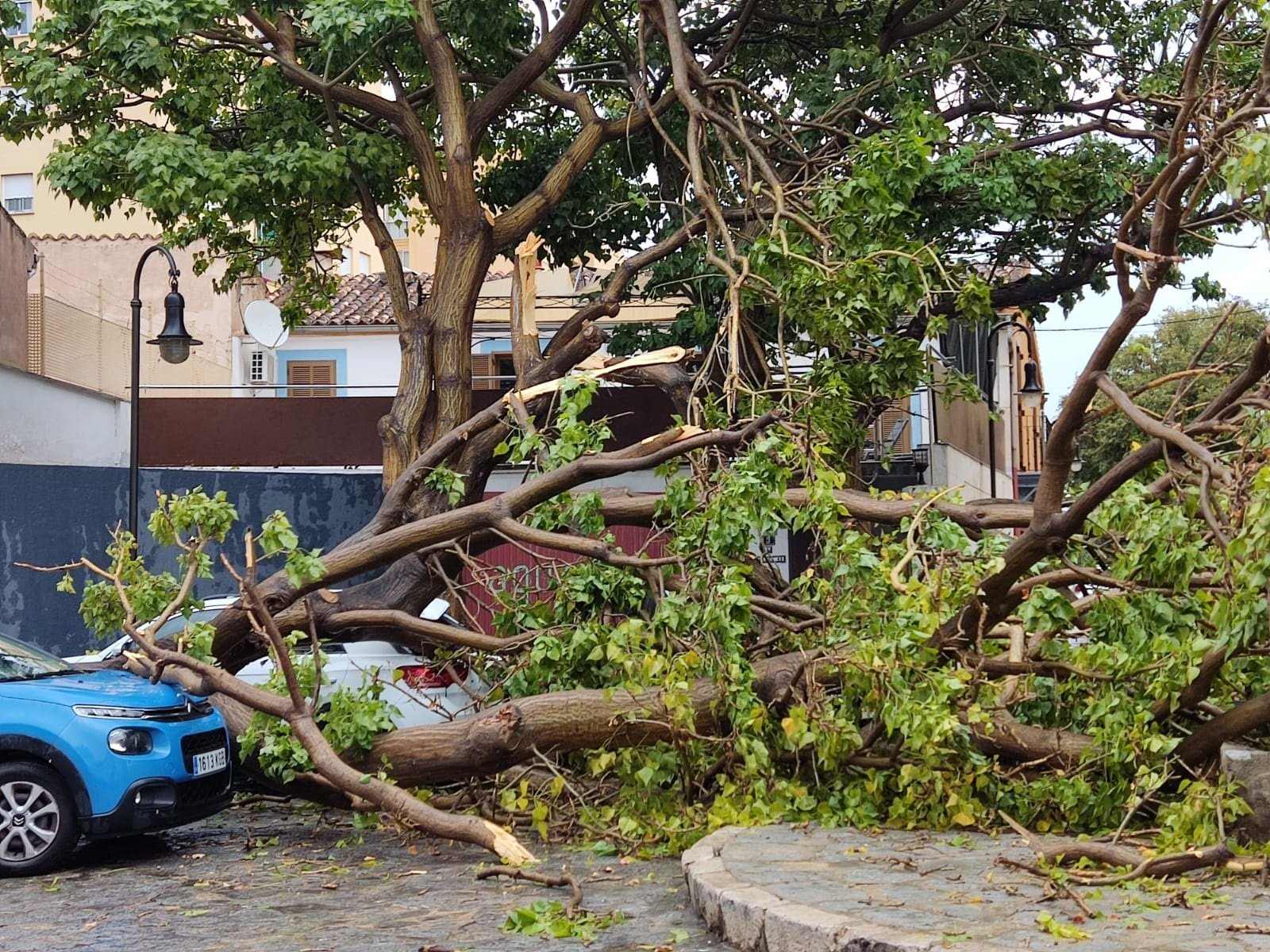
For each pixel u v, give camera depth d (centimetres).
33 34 1641
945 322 1325
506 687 1085
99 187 1633
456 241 1680
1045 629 862
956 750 846
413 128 1700
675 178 1967
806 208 1474
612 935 664
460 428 1247
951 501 1045
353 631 1265
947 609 891
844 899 610
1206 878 654
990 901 602
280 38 1714
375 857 941
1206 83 1188
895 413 2616
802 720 856
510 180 2025
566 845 945
